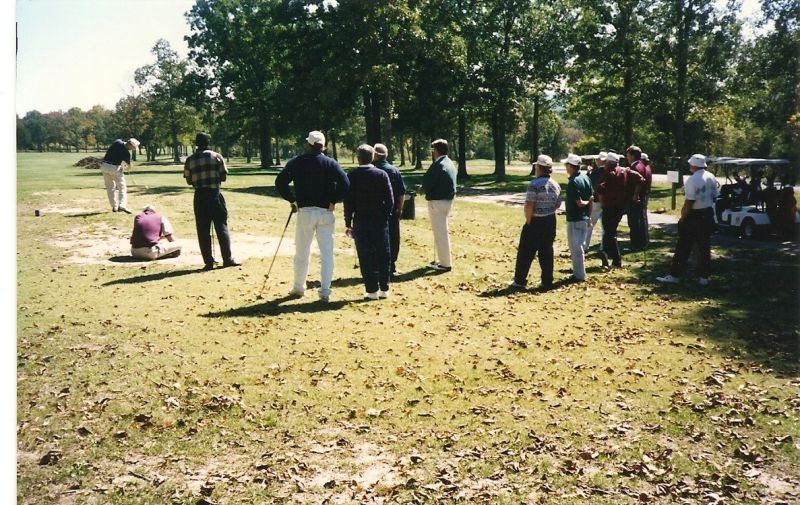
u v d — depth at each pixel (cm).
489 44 4112
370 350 656
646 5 3347
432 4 3772
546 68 4069
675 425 488
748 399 537
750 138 4884
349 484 398
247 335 686
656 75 3403
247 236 1404
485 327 762
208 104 6016
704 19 3119
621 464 427
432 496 385
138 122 8381
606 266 1177
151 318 736
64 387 527
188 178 1023
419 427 482
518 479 407
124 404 502
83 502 370
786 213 1534
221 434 462
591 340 714
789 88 3019
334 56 3594
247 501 377
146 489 387
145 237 1112
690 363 635
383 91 3419
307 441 455
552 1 4119
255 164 7744
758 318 808
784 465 426
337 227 1611
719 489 395
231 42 5547
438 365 618
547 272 1005
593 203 1283
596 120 4859
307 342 673
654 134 5316
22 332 664
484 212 2155
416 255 1275
